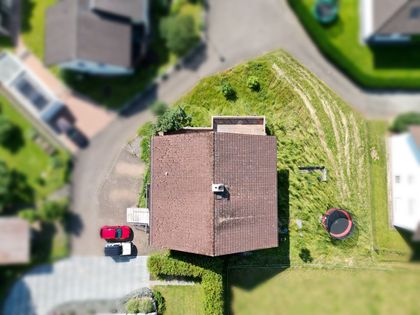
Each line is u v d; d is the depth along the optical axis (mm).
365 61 27000
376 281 26797
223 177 22109
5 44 27141
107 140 27297
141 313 26156
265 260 26953
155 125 26594
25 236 25547
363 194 27031
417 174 23312
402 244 26859
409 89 26984
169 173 23641
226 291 26875
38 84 26234
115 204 27172
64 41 24688
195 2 27391
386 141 27047
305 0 27016
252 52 27500
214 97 27453
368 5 25969
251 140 23391
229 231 22344
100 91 27297
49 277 26953
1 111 26969
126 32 25797
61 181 27031
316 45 27203
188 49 27328
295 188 27047
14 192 26875
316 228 26953
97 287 26922
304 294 26844
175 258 26094
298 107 27375
